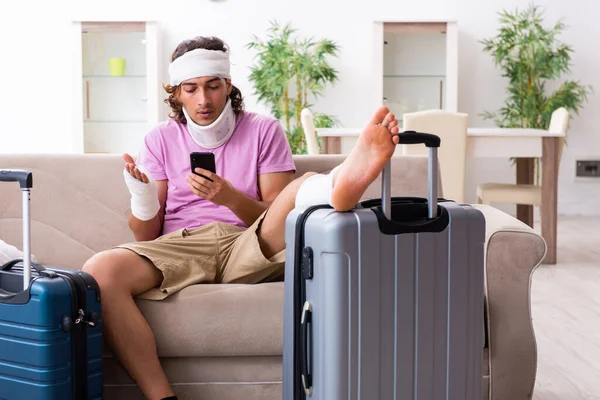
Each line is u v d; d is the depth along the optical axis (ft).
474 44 23.18
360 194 5.67
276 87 22.04
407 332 5.77
